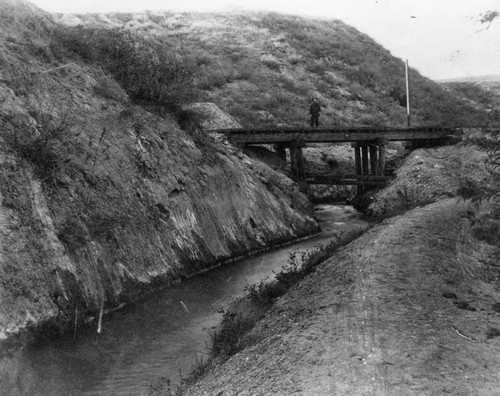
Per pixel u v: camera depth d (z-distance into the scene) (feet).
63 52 55.72
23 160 39.70
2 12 52.01
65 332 34.91
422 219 53.72
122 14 157.89
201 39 156.87
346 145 111.75
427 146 97.60
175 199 52.95
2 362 30.12
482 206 49.62
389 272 36.65
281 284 42.73
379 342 25.62
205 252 53.11
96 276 39.91
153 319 38.27
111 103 54.39
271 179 74.84
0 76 44.24
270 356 26.45
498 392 20.97
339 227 75.10
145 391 27.53
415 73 183.21
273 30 172.24
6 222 35.58
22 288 33.88
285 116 119.14
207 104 95.71
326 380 22.36
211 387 25.38
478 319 28.73
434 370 22.79
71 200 41.65
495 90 195.72
